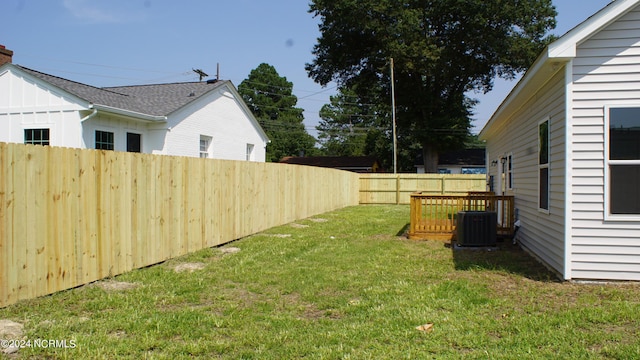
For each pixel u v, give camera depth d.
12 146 4.68
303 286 5.85
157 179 7.16
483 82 35.62
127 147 11.75
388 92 36.06
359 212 17.77
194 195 8.19
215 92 14.94
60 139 10.35
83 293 5.24
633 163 5.85
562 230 6.23
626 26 5.88
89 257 5.74
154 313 4.61
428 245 9.47
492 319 4.48
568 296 5.34
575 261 6.02
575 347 3.74
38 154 5.00
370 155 47.59
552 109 6.77
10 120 10.79
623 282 5.89
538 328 4.21
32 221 4.90
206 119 14.46
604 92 5.93
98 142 10.80
